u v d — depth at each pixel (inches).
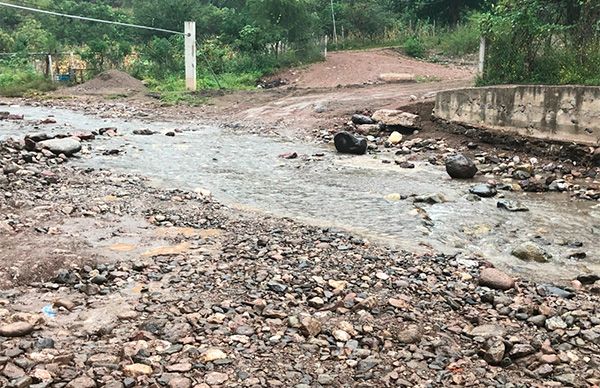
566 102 442.6
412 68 962.1
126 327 181.6
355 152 510.6
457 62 1040.2
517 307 211.6
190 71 886.4
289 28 1081.4
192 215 317.1
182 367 157.0
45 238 260.2
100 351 163.6
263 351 169.2
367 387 154.3
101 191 358.3
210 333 178.2
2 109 746.8
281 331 182.2
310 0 1178.6
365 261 251.8
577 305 218.4
